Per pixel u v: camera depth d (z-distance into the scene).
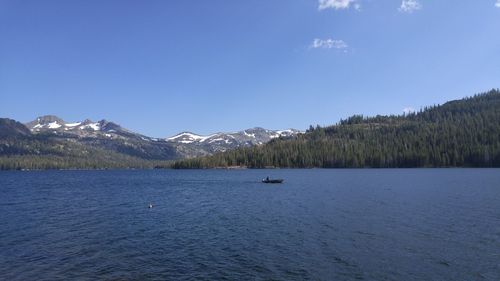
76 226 59.69
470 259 39.09
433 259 39.28
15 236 52.22
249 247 45.00
